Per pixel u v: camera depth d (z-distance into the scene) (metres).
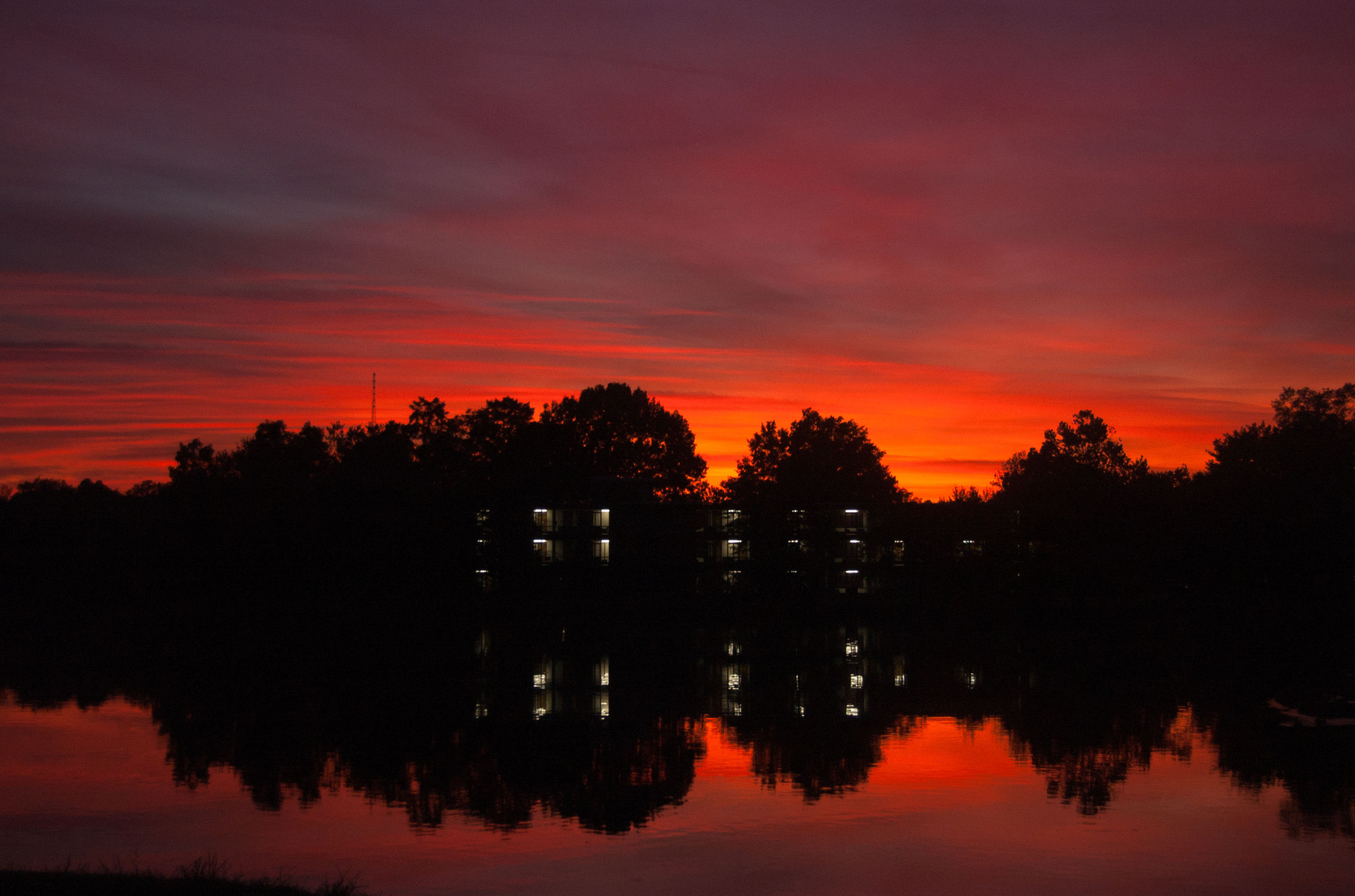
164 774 29.67
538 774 29.62
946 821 24.41
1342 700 42.16
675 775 29.41
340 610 93.44
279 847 22.53
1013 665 56.69
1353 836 22.86
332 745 33.94
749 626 83.81
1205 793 26.75
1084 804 25.78
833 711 40.66
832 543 101.38
